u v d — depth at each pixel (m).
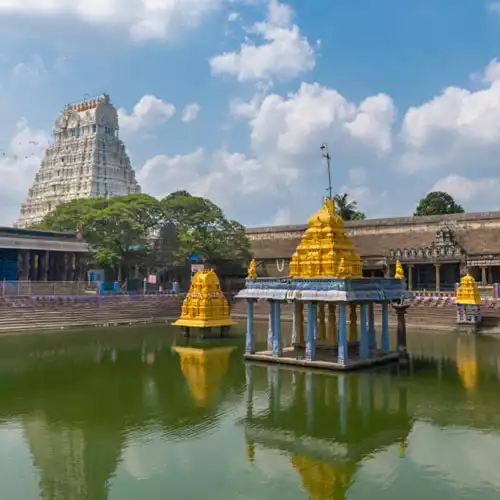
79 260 62.53
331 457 13.70
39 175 92.69
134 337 37.31
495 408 18.02
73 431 15.70
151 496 11.42
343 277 23.73
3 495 11.48
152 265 63.12
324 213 26.23
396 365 25.48
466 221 58.38
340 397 19.55
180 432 15.67
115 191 88.25
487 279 57.12
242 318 51.44
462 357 27.95
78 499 11.27
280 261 67.00
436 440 14.91
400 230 62.41
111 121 92.81
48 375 23.78
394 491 11.70
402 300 26.34
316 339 28.36
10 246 55.06
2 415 17.34
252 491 11.70
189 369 25.11
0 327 39.59
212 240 61.50
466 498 11.37
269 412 17.67
